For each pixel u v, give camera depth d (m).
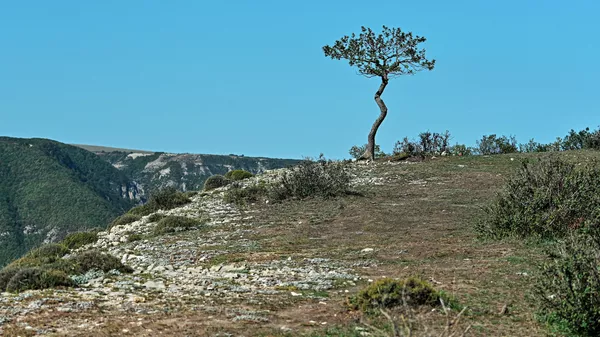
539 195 20.84
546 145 57.34
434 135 53.50
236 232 28.45
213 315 12.18
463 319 11.71
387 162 49.16
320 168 37.97
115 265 18.98
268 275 17.53
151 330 10.98
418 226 26.25
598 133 54.12
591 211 19.66
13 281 15.63
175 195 41.94
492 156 48.06
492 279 15.16
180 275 18.38
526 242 19.86
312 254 21.38
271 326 11.38
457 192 35.38
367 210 30.97
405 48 49.81
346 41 50.91
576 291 11.02
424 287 12.66
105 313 12.37
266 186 41.25
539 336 10.77
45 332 10.93
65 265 18.41
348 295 14.13
